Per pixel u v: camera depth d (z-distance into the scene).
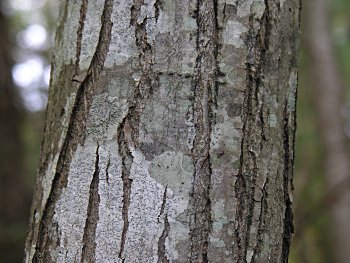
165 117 0.77
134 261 0.75
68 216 0.78
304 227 2.60
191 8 0.78
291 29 0.85
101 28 0.80
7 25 3.36
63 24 0.85
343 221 3.01
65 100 0.81
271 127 0.80
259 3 0.81
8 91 3.19
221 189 0.76
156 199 0.75
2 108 3.14
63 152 0.80
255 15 0.80
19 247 2.78
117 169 0.76
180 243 0.75
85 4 0.81
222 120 0.77
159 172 0.76
